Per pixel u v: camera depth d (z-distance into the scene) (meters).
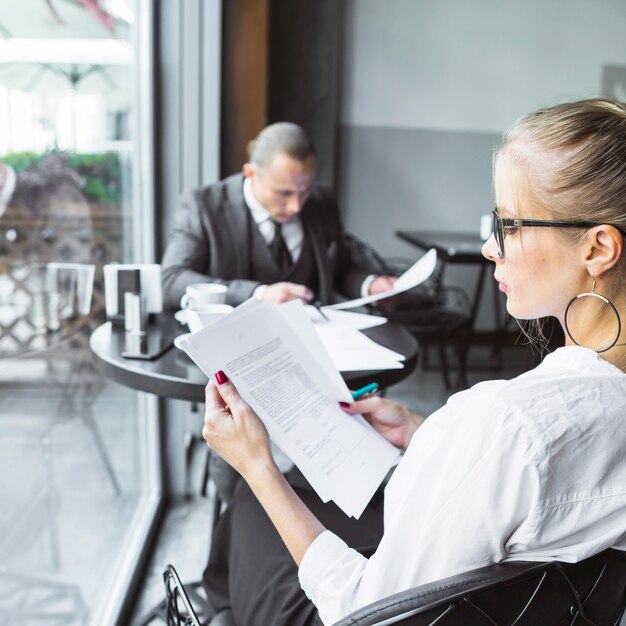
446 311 3.65
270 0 4.16
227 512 1.12
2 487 1.26
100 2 1.70
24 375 1.34
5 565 1.27
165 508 2.25
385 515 0.83
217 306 1.38
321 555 0.77
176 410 2.25
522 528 0.64
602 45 4.65
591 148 0.68
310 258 2.04
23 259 1.31
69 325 1.56
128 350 1.31
